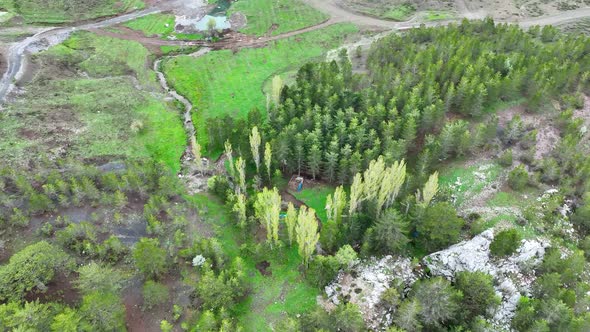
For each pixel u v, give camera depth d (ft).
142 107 404.36
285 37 515.09
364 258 265.34
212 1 577.84
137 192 316.60
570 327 210.38
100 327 217.97
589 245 258.16
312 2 570.87
